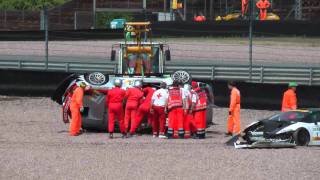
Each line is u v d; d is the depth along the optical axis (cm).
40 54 12556
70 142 5566
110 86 6278
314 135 5631
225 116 8112
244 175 4000
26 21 18050
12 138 5800
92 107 6331
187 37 13900
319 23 13462
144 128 6306
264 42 13462
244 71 10038
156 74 6688
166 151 5038
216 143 5653
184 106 5991
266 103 8612
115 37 13888
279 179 3884
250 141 5512
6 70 9356
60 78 9250
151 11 18725
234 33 13900
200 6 17975
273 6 17400
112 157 4681
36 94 9319
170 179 3856
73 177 3900
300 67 9819
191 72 10369
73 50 12825
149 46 7275
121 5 18725
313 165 4419
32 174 4000
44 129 6556
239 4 17662
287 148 5381
